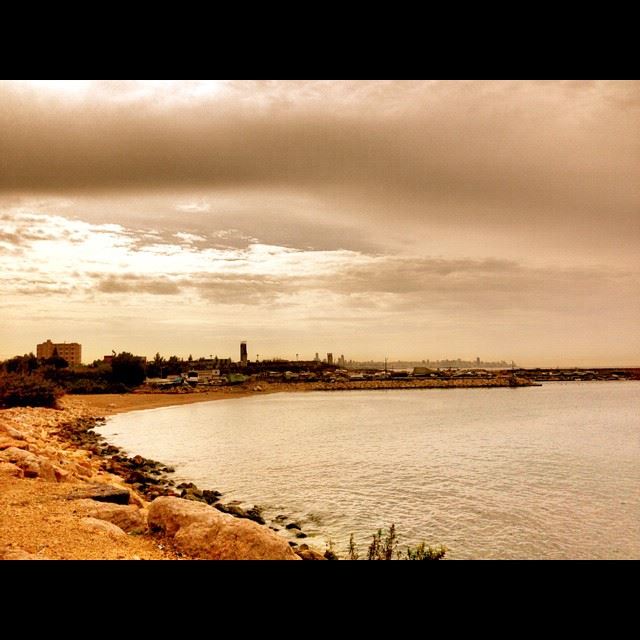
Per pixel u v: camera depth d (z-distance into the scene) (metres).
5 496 11.40
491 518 19.22
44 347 162.12
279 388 141.25
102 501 12.27
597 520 19.20
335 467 28.58
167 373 143.50
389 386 152.12
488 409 73.69
